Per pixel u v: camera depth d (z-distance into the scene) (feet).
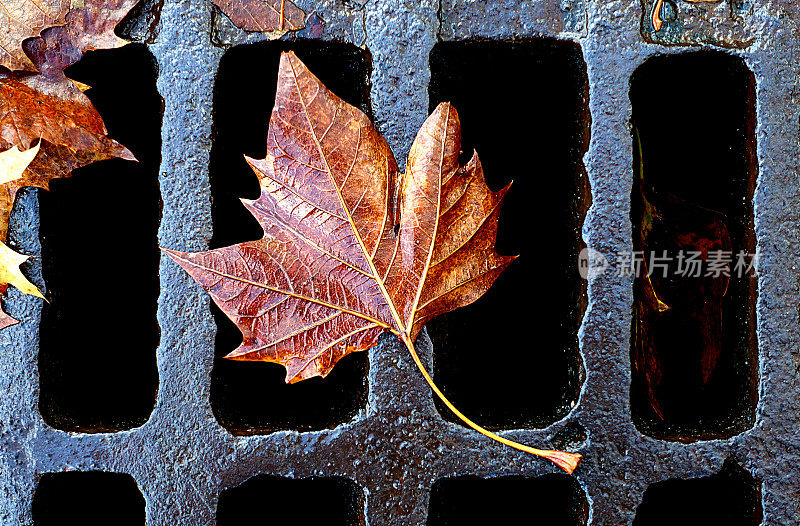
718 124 1.84
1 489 1.72
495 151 1.92
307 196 1.68
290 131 1.67
